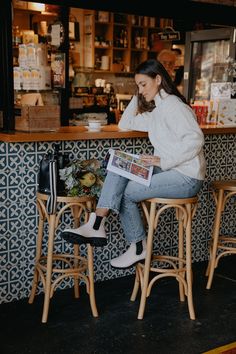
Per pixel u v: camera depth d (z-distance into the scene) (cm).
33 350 280
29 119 330
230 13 492
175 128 307
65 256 338
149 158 312
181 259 337
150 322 318
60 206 350
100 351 281
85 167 325
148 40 834
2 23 333
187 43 655
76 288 351
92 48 766
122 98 784
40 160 337
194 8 462
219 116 437
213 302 353
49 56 528
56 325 311
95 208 331
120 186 314
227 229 450
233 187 369
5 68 337
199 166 315
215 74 625
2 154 322
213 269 379
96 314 324
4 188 327
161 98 314
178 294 365
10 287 341
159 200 315
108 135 348
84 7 398
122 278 392
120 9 417
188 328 311
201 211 427
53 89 533
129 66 815
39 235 329
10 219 333
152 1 433
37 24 551
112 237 383
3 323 312
